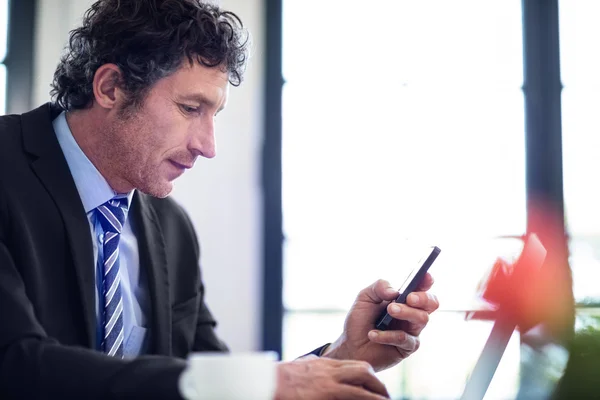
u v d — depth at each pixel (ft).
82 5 9.45
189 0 4.39
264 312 9.33
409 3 9.84
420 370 9.10
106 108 4.39
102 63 4.38
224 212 9.34
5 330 3.37
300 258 9.53
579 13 9.78
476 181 9.64
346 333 4.52
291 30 9.78
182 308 4.91
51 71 9.37
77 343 4.05
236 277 9.30
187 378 2.24
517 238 9.51
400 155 9.69
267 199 9.46
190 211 9.28
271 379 2.15
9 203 4.01
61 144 4.48
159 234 4.86
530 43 9.74
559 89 9.66
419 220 9.60
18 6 9.40
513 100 9.73
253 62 9.57
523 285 4.00
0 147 4.19
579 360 3.26
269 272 9.39
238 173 9.42
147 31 4.25
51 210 4.14
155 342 4.55
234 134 9.46
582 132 9.66
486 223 9.58
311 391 3.00
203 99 4.36
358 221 9.60
